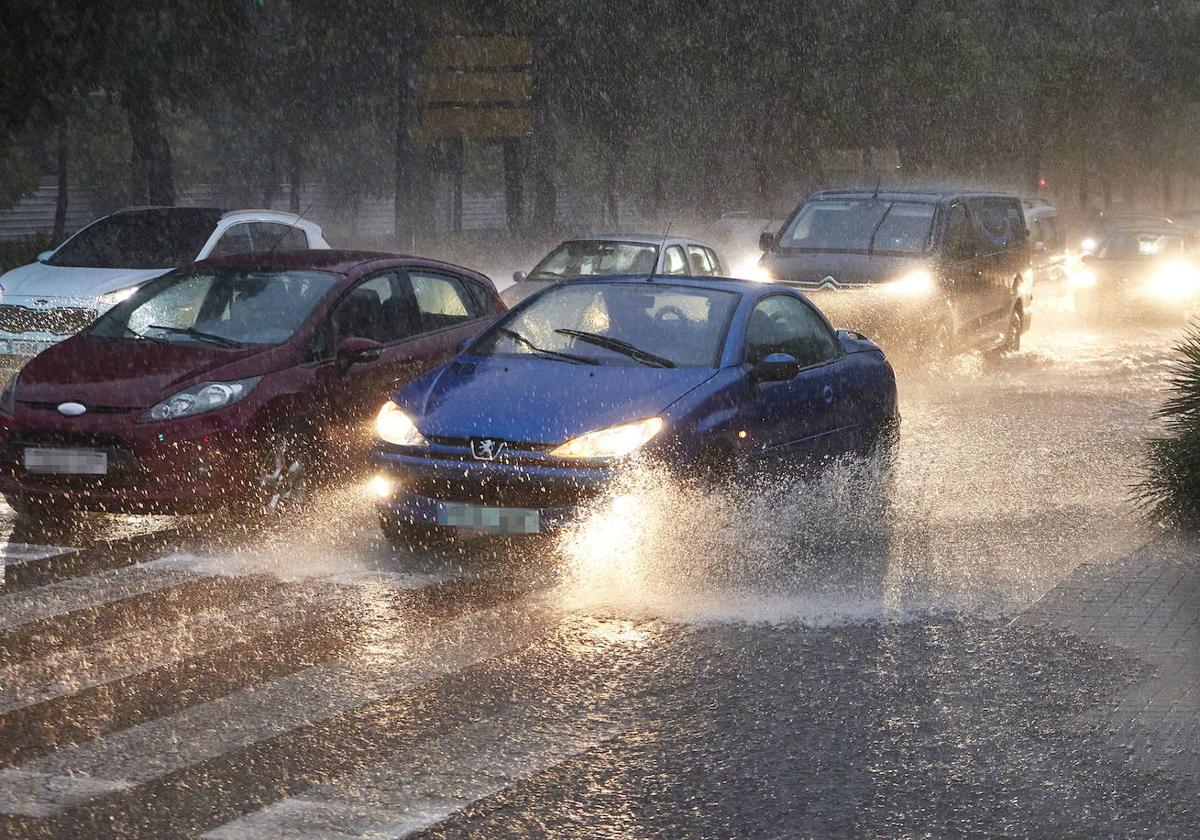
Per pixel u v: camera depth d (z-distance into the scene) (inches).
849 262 2047.2
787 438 1083.3
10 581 909.8
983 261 2208.4
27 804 559.8
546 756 622.2
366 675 729.6
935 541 1043.9
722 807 570.9
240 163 5930.1
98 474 1020.5
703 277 1155.9
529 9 3946.9
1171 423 1151.0
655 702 698.2
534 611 856.9
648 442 938.7
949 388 1964.8
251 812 554.9
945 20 4739.2
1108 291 3225.9
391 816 553.9
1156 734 656.4
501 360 1048.2
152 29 3125.0
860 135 4877.0
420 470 951.6
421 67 3969.0
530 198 7411.4
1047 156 6658.5
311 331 1127.6
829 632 820.0
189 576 927.0
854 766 617.0
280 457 1075.9
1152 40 6968.5
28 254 2726.4
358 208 6879.9
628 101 4195.4
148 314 1168.8
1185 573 951.6
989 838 545.0
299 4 3668.8
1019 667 756.0
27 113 2938.0
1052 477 1296.8
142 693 695.7
